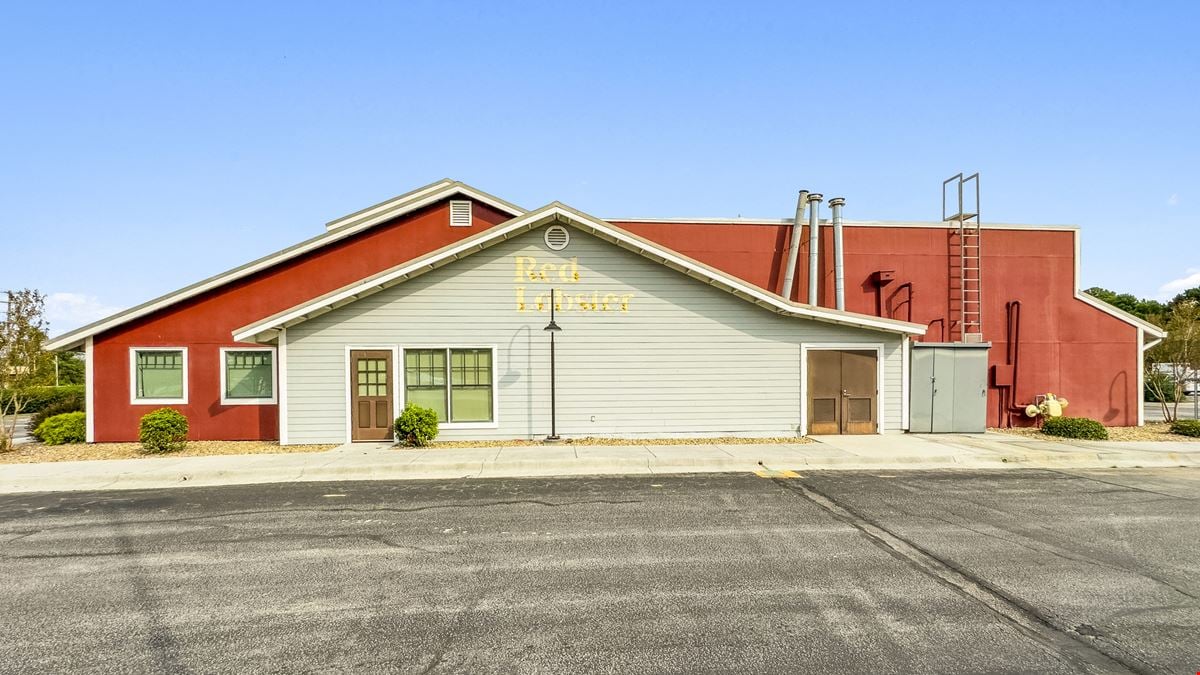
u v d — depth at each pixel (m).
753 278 16.02
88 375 14.18
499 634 4.32
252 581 5.41
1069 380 16.11
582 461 10.73
